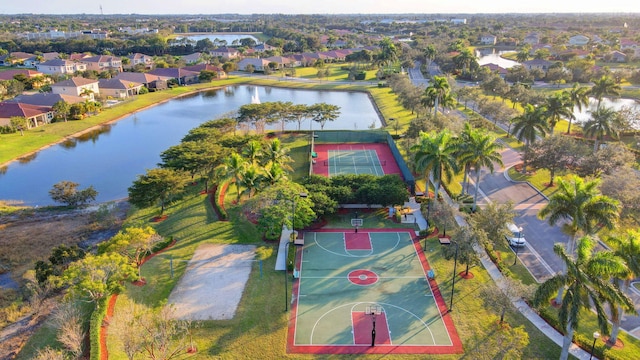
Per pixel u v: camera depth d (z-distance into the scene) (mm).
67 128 121312
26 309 47844
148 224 66438
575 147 75000
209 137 91312
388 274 52500
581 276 34688
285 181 66000
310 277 51906
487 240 49094
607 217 43594
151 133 121125
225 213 66938
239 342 41219
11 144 106562
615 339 40062
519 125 83750
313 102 156125
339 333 42406
